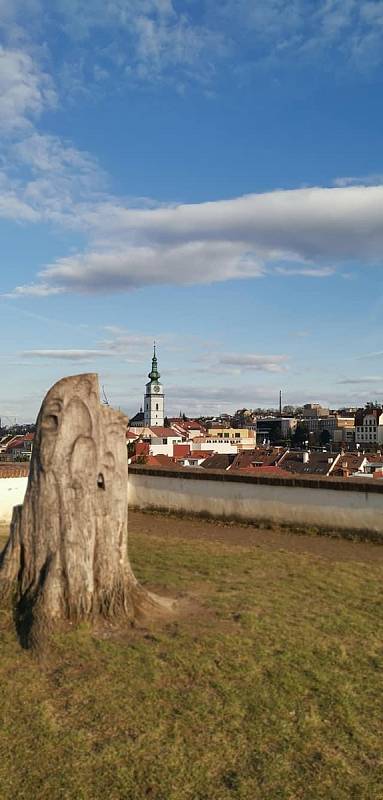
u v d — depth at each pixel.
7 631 5.79
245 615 6.49
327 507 11.38
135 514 13.92
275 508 12.09
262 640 5.82
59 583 5.96
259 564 9.08
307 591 7.62
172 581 7.96
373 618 6.61
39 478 6.23
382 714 4.56
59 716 4.45
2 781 3.77
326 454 66.25
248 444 123.38
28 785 3.74
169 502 13.75
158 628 6.07
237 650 5.55
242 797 3.67
